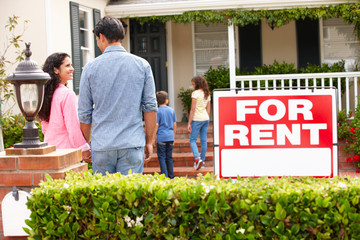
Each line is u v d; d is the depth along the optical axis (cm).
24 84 403
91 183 350
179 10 1089
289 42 1263
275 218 317
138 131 439
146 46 1264
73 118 470
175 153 1016
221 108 371
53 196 347
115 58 437
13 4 913
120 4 1137
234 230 316
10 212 400
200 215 326
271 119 368
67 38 967
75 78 988
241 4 1049
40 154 401
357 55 1245
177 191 333
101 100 433
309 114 367
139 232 330
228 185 334
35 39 907
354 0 1035
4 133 855
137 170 443
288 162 368
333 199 318
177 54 1295
